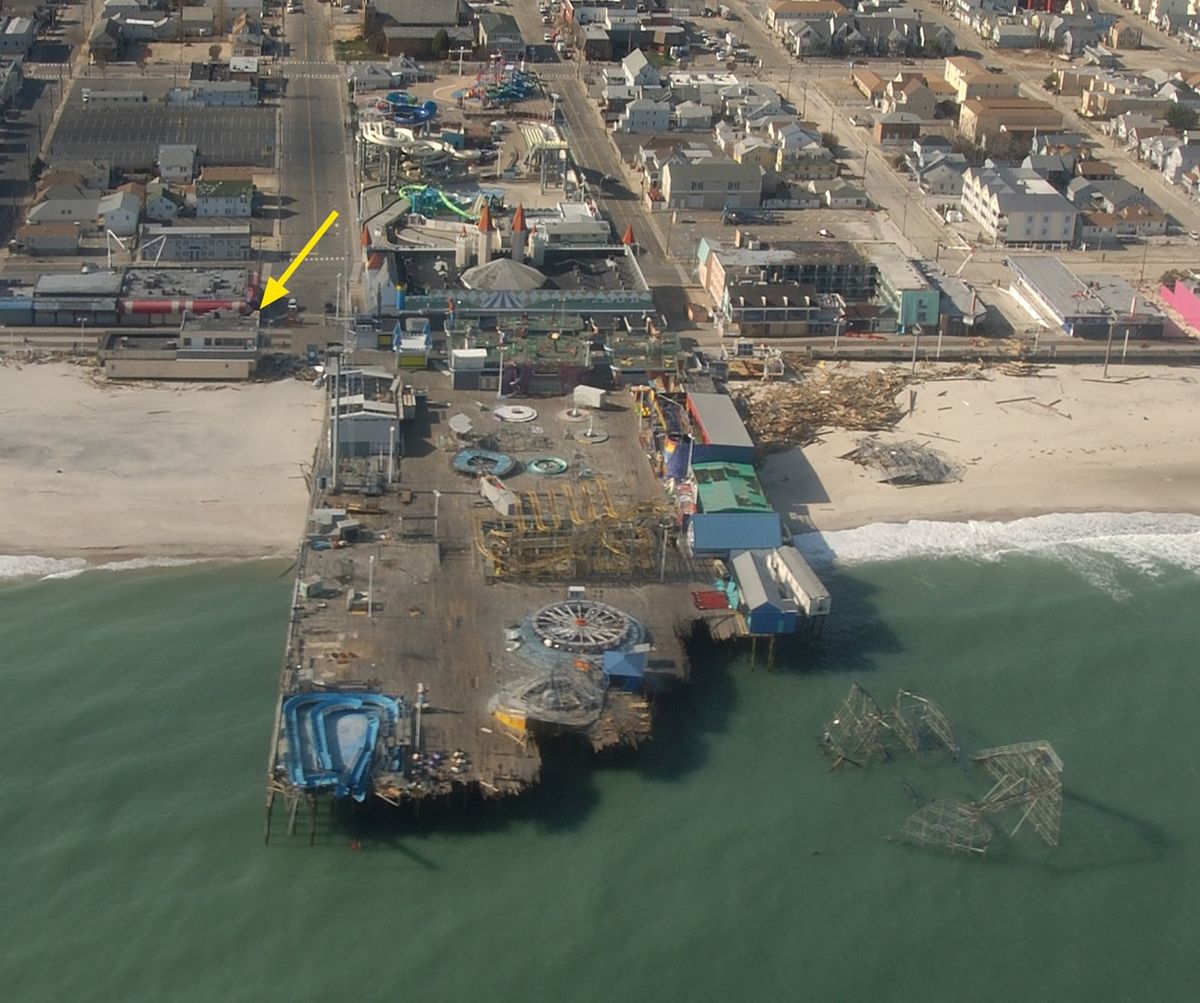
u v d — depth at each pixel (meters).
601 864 144.50
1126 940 139.75
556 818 149.50
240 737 156.75
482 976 132.50
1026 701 170.00
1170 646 180.25
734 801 153.00
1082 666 176.00
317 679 158.75
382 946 134.75
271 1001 129.12
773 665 173.25
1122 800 156.25
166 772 152.00
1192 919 142.25
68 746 154.75
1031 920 141.25
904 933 139.38
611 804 151.62
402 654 163.62
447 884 141.38
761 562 180.50
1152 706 170.00
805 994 133.00
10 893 138.12
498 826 148.00
